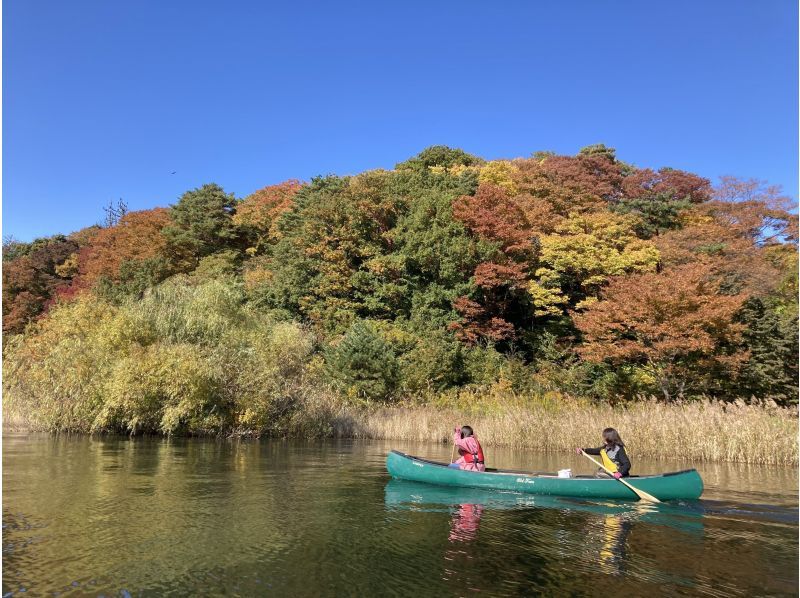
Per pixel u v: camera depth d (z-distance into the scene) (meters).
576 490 10.12
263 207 50.50
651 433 17.53
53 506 8.68
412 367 29.39
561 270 34.38
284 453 16.78
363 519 8.23
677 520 8.48
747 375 27.33
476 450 11.54
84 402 20.39
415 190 40.84
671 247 34.09
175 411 19.84
